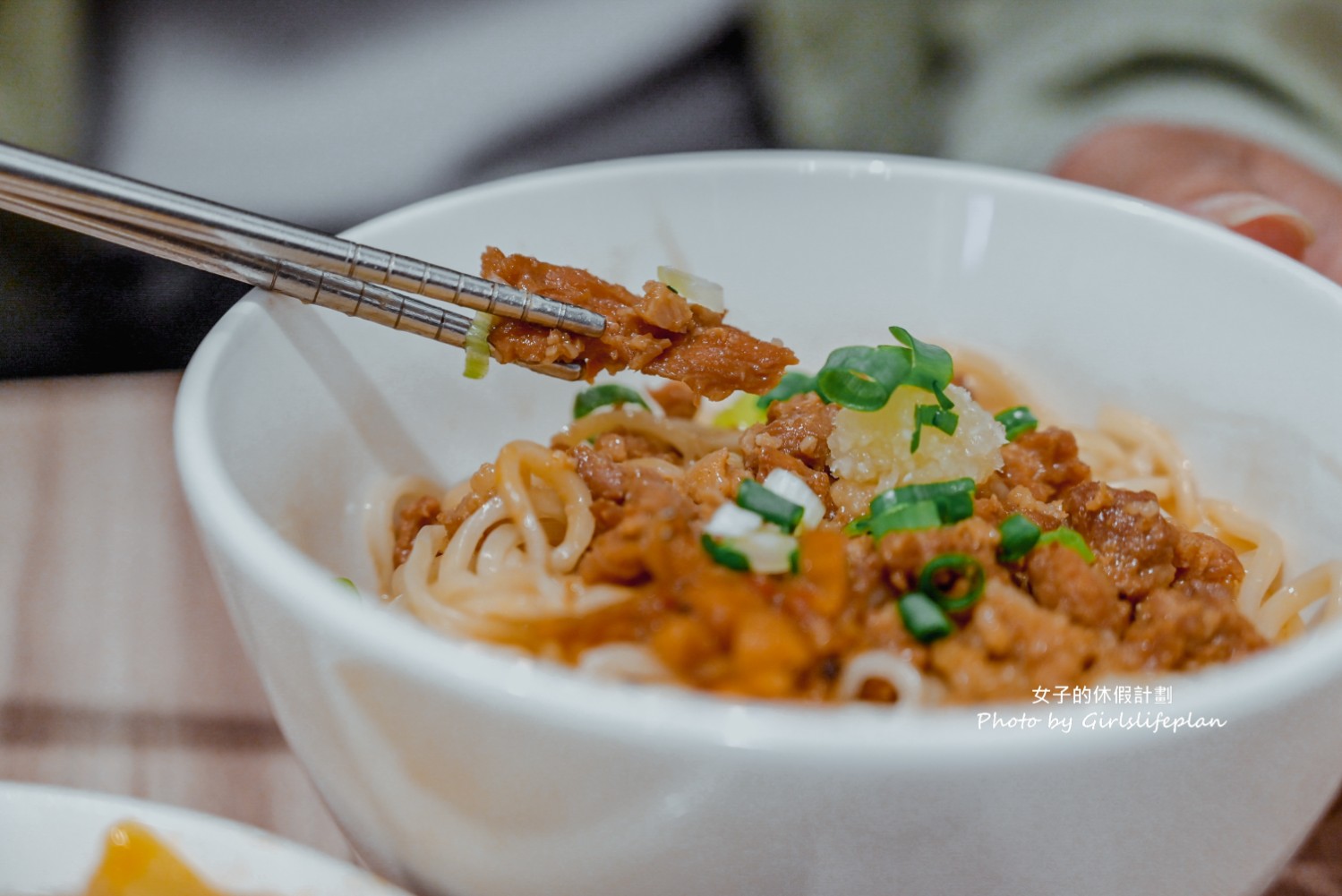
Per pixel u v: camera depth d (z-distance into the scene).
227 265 0.27
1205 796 0.23
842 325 0.32
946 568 0.26
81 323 0.46
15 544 0.34
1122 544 0.27
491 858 0.24
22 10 0.46
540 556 0.28
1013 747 0.22
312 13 0.47
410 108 0.49
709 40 0.50
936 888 0.23
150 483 0.36
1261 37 0.48
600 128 0.51
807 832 0.22
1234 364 0.29
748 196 0.32
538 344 0.28
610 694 0.22
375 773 0.24
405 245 0.30
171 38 0.47
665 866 0.23
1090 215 0.31
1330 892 0.28
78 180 0.25
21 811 0.26
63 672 0.31
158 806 0.26
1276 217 0.37
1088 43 0.51
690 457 0.31
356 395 0.29
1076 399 0.31
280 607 0.23
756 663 0.25
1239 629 0.26
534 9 0.49
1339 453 0.28
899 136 0.53
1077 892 0.23
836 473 0.28
